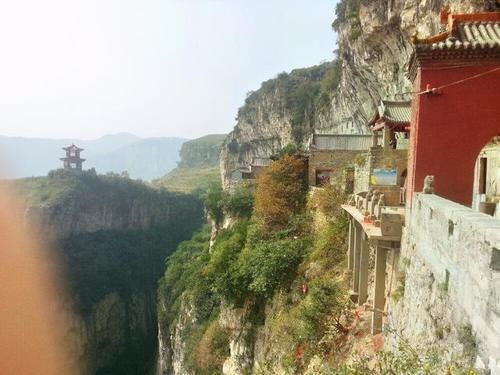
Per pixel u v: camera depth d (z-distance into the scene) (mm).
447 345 7930
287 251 26609
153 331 83125
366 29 36688
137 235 98812
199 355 36062
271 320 24938
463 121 12203
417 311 10344
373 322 15203
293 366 18344
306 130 78125
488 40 12016
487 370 6035
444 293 8359
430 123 12367
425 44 12102
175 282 57500
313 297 19094
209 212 55219
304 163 36594
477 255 6598
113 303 78500
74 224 84438
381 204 15039
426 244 10008
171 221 110125
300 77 90438
